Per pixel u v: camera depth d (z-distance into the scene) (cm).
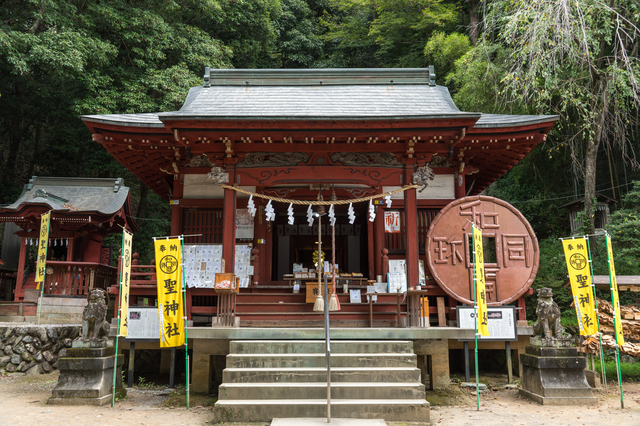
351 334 771
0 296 1574
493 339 864
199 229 1092
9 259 1702
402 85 1081
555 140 1819
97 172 2420
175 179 1092
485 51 1591
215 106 942
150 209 2453
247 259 1089
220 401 617
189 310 948
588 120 1457
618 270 1424
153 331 852
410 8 2431
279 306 959
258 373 660
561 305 1452
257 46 2572
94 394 680
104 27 1941
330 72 1087
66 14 1797
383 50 2669
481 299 721
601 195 1784
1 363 970
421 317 839
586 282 766
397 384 641
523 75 1406
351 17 3012
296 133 858
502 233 960
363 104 960
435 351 810
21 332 1002
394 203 1104
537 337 756
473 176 1298
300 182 945
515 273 942
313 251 1759
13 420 592
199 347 802
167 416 636
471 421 612
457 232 956
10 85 2227
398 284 1023
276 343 719
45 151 2347
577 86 1423
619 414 643
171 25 2103
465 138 962
